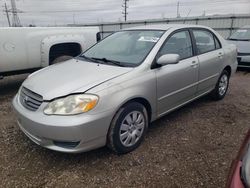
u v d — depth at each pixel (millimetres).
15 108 3086
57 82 2947
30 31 5598
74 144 2674
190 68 3889
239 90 5973
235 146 3316
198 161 2969
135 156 3070
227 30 21359
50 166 2883
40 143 2818
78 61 3748
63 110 2637
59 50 6320
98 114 2680
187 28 4137
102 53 3861
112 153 3127
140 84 3078
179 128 3838
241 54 8070
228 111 4539
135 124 3131
